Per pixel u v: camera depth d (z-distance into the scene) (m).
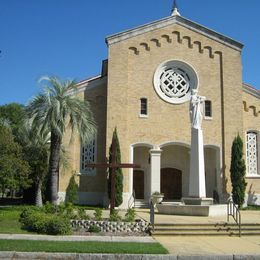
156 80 34.88
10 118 52.91
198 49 35.94
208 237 17.75
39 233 16.98
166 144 34.22
